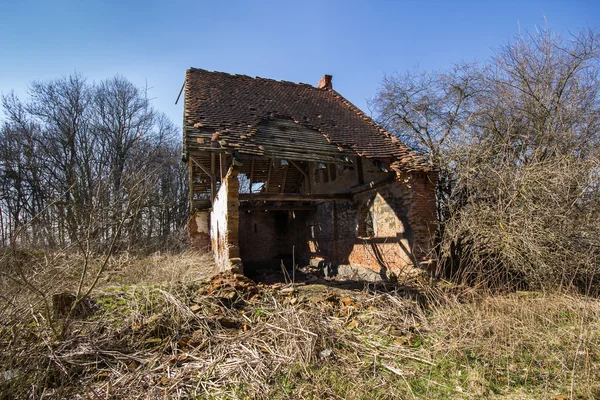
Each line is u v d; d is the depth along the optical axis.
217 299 6.76
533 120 11.73
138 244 12.69
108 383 4.25
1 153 20.91
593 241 7.94
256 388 4.23
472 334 5.57
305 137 11.83
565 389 4.18
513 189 8.85
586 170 8.31
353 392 4.13
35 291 4.88
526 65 12.75
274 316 6.31
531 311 6.17
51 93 23.86
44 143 22.62
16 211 20.69
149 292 6.90
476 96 15.40
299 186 20.23
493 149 10.46
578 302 6.68
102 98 24.86
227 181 10.19
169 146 27.47
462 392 4.18
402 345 5.53
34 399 3.83
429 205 10.83
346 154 11.38
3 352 4.24
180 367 4.73
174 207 28.98
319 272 16.81
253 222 20.45
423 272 9.84
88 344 4.94
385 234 12.16
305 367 4.71
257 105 13.55
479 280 8.18
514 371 4.63
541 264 7.78
